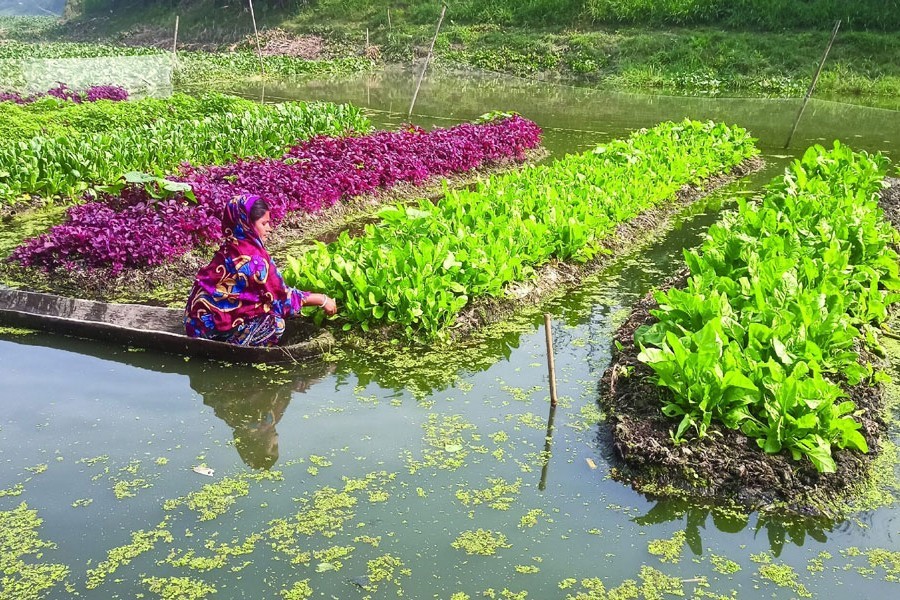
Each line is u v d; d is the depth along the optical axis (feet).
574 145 58.75
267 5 148.46
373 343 23.48
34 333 23.85
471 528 15.69
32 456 17.81
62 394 20.49
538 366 22.93
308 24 138.72
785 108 78.84
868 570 14.79
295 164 40.47
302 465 17.72
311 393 20.95
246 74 110.52
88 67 102.83
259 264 21.83
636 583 14.29
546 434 19.22
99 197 35.01
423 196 43.19
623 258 33.27
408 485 17.07
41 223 36.68
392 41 124.98
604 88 97.45
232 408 20.11
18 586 13.87
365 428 19.35
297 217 36.37
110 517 15.80
